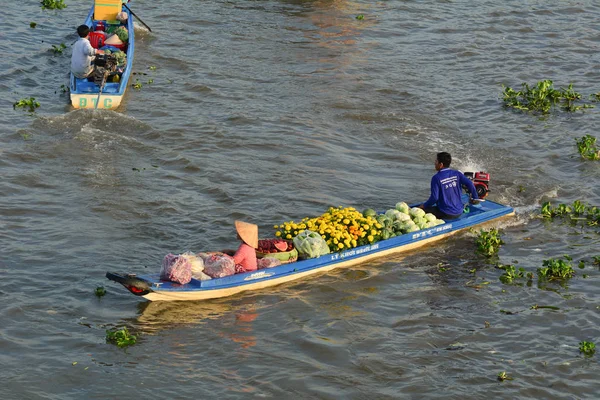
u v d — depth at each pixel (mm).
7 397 11227
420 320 13562
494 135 22281
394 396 11586
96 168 18906
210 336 12859
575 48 29719
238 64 26516
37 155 19344
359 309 13828
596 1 35406
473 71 27125
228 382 11773
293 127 21984
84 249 15383
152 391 11508
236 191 18141
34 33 28188
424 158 20609
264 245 14578
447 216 16578
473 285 14797
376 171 19719
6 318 13062
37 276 14367
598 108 24422
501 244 16359
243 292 14094
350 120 22781
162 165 19344
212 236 16172
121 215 16797
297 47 28375
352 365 12281
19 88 23578
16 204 16922
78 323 13070
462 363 12414
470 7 34031
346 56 27766
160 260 15172
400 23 31562
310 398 11477
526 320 13680
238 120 22188
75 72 22891
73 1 32469
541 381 12031
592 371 12312
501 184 19250
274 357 12398
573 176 19906
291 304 13852
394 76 26219
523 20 32562
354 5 33469
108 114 21688
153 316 13352
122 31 25469
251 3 33062
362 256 15289
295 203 17703
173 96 23688
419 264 15461
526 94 24891
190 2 32750
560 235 16875
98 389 11508
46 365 11977
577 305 14195
